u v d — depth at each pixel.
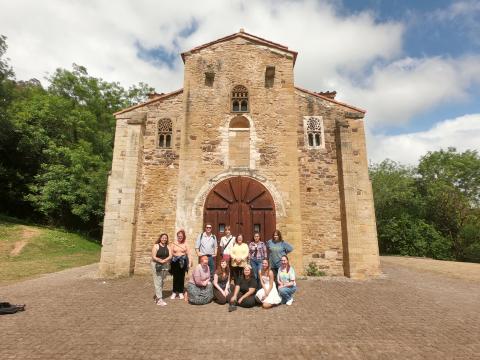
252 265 8.17
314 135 12.20
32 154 23.28
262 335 4.92
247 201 11.06
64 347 4.37
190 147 11.52
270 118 11.89
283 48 12.55
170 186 11.68
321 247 11.27
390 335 4.92
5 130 21.38
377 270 10.98
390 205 28.44
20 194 22.80
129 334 4.94
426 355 4.13
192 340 4.69
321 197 11.68
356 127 12.19
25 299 7.32
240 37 12.72
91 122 26.72
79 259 16.72
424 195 29.89
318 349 4.34
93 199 22.91
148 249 11.19
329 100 12.47
